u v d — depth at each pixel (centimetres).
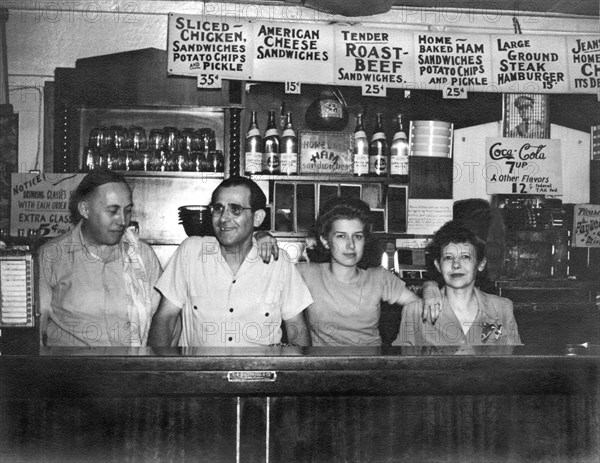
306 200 407
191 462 226
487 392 231
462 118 431
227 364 223
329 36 389
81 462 222
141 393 221
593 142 438
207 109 411
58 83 402
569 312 385
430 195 413
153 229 408
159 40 421
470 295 322
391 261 410
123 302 308
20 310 238
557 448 236
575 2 429
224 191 295
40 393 218
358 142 405
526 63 403
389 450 232
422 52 397
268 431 228
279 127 423
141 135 393
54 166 405
